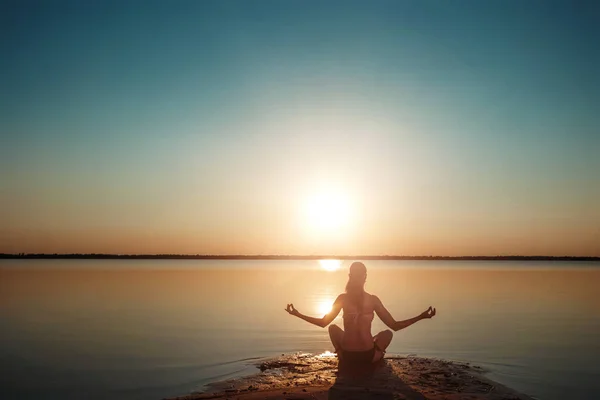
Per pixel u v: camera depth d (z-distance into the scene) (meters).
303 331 16.84
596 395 9.25
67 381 10.46
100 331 16.77
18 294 31.58
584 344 14.56
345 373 10.62
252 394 9.05
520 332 16.73
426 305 24.91
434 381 9.93
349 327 11.34
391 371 10.76
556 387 9.83
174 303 26.25
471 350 13.62
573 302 27.39
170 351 13.50
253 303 26.20
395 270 97.38
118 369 11.48
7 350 13.71
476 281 50.16
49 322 18.84
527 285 43.12
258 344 14.48
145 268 105.06
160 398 9.12
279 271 94.44
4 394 9.56
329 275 71.56
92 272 73.88
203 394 9.23
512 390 9.45
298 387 9.48
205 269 102.75
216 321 19.20
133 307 24.19
